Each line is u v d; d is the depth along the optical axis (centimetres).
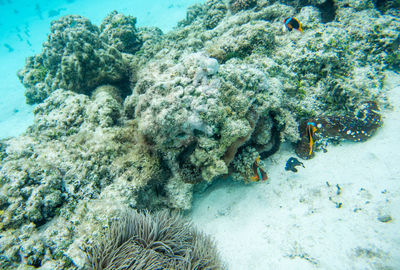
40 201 281
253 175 347
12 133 956
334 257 267
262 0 698
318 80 451
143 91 323
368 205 299
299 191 353
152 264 237
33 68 912
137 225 269
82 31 556
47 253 246
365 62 505
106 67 559
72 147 350
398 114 413
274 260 292
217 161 271
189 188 355
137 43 778
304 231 305
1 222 257
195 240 291
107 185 322
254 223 341
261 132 346
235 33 467
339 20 572
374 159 353
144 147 327
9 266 236
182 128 264
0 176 288
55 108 492
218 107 266
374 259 251
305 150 393
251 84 317
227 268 294
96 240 251
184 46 574
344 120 395
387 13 588
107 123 395
